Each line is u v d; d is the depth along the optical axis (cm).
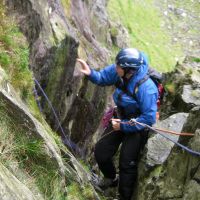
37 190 240
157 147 353
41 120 328
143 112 318
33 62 357
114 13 1438
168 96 455
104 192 383
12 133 247
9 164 229
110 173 367
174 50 1653
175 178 285
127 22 1541
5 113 247
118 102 330
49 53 372
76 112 449
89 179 335
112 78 339
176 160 288
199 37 1767
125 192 351
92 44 631
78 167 321
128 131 329
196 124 287
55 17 423
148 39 1593
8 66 307
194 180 258
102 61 623
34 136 254
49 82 380
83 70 343
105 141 355
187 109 419
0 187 187
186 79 454
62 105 411
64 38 397
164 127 383
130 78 321
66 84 410
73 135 459
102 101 514
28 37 356
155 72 330
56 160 259
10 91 278
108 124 360
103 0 1024
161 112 453
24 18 352
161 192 292
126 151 341
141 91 316
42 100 371
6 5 344
